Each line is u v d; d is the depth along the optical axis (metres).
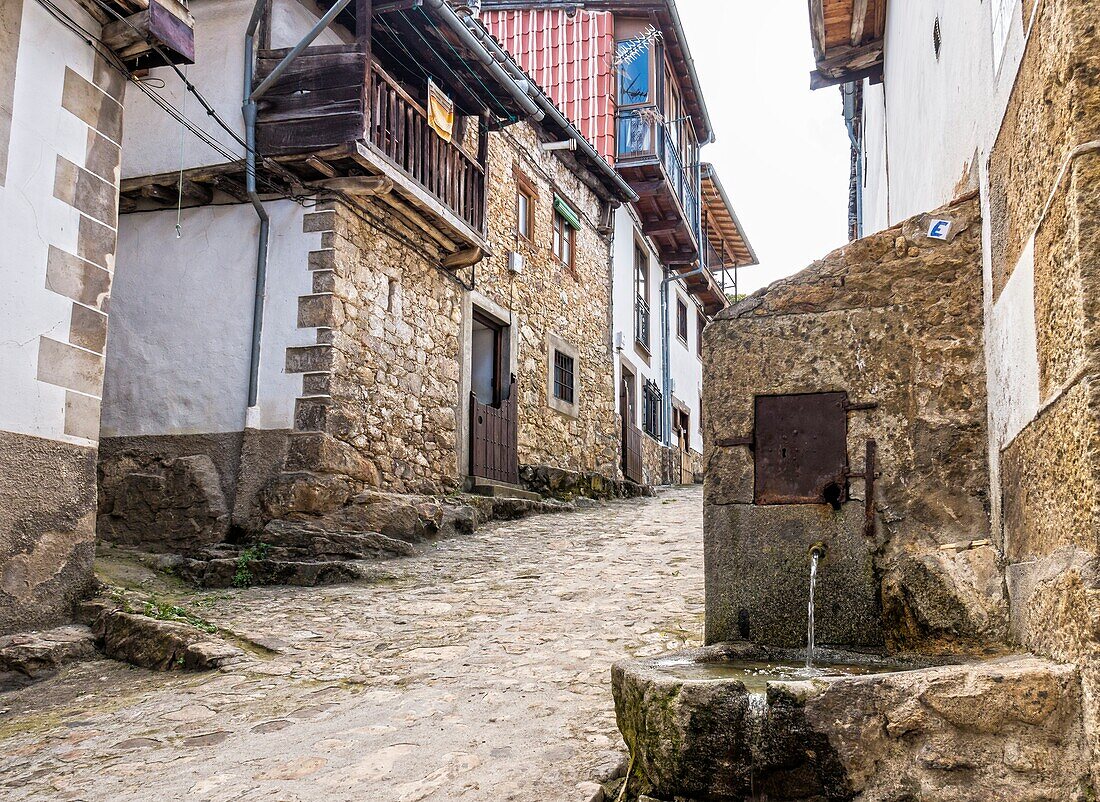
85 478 6.03
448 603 6.60
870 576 3.62
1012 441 3.01
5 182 5.55
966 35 3.77
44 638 5.42
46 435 5.75
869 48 8.54
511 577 7.49
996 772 2.30
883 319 3.76
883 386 3.73
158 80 8.62
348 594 7.07
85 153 6.16
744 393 3.92
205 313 8.95
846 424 3.76
